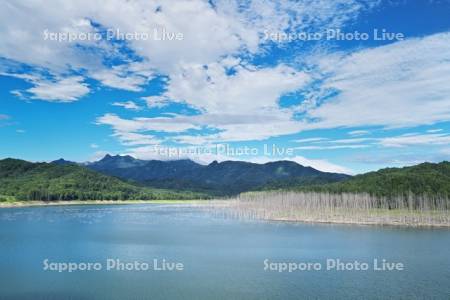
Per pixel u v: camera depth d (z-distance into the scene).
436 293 88.62
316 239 167.25
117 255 127.94
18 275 100.94
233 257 126.12
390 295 86.75
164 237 169.62
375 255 131.62
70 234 176.50
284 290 89.31
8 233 178.12
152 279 97.81
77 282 94.19
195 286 91.50
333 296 86.00
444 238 172.50
